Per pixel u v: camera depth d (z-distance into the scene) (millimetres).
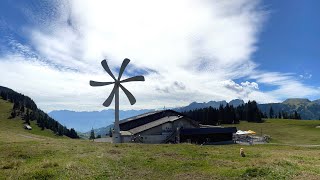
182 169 28016
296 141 98625
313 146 67000
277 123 169625
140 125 93625
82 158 31406
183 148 44312
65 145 43219
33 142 46000
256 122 179750
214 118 182125
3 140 51000
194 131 83750
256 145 70938
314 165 28344
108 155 34844
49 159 30562
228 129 88250
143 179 24094
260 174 23516
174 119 86312
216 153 39281
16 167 27062
